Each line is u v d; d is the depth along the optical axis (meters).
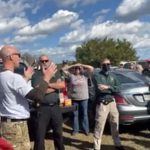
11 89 2.27
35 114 3.46
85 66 4.95
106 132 4.92
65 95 4.45
